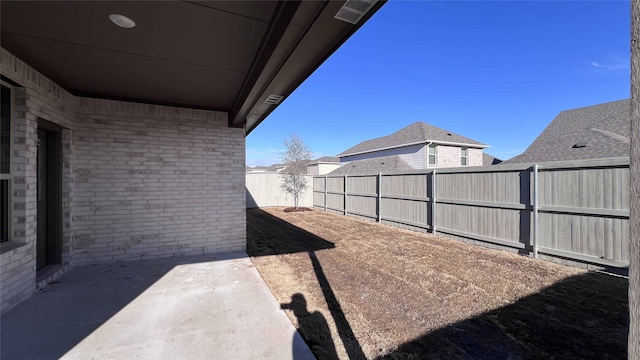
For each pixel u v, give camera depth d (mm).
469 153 18672
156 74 4133
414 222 8969
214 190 5926
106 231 5121
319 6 2225
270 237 7875
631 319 865
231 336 2727
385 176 10367
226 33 3014
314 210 15008
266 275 4527
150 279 4277
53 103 4211
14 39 3072
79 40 3115
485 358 2488
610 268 4699
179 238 5645
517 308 3457
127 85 4590
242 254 5867
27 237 3514
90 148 5016
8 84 3326
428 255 5934
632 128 855
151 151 5434
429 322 3109
